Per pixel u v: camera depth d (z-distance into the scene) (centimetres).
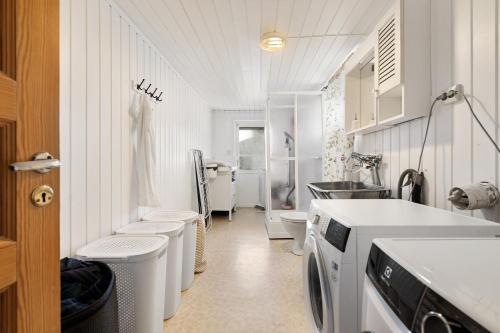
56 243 67
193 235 231
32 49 61
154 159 214
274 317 184
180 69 314
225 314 187
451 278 53
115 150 189
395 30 156
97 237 168
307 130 394
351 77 246
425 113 156
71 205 146
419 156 171
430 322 49
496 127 117
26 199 59
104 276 117
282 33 225
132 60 212
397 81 154
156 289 145
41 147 63
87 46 159
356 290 98
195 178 406
